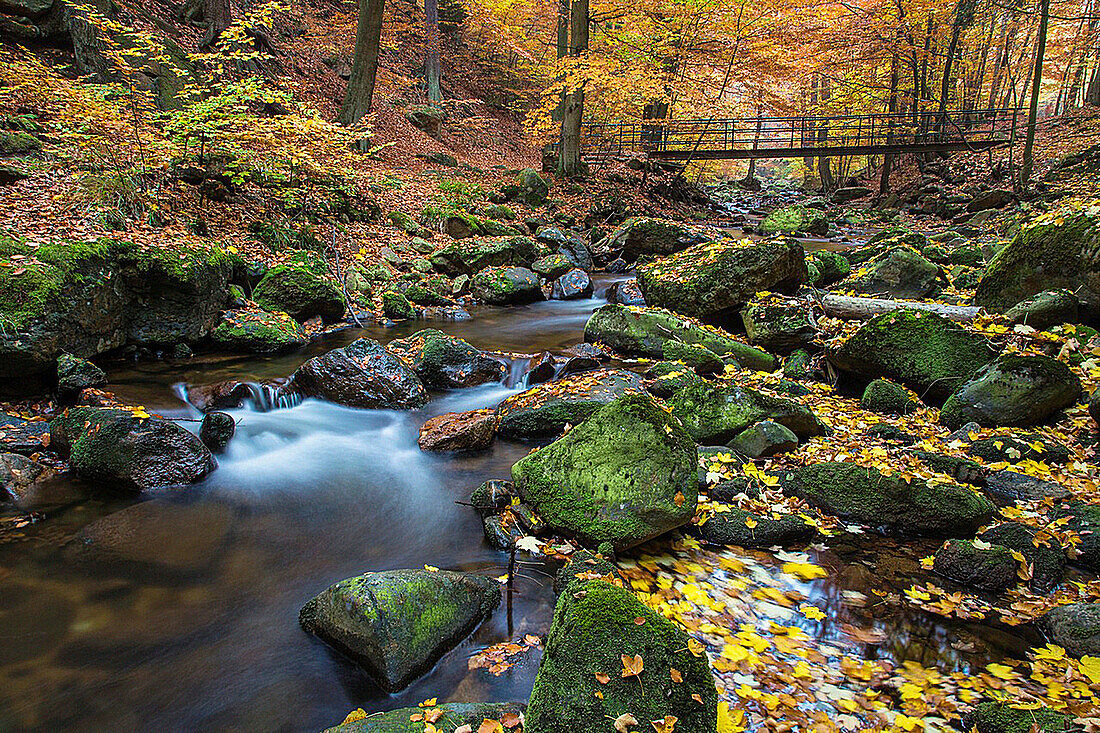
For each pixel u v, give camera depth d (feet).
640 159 75.15
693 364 23.03
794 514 13.30
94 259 20.75
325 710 8.68
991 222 50.57
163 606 10.75
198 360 23.45
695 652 7.75
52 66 35.99
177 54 45.44
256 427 18.21
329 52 68.74
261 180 36.11
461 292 35.91
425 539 12.94
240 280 28.55
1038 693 8.57
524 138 90.89
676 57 71.87
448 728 7.43
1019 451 15.60
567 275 38.14
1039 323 21.24
